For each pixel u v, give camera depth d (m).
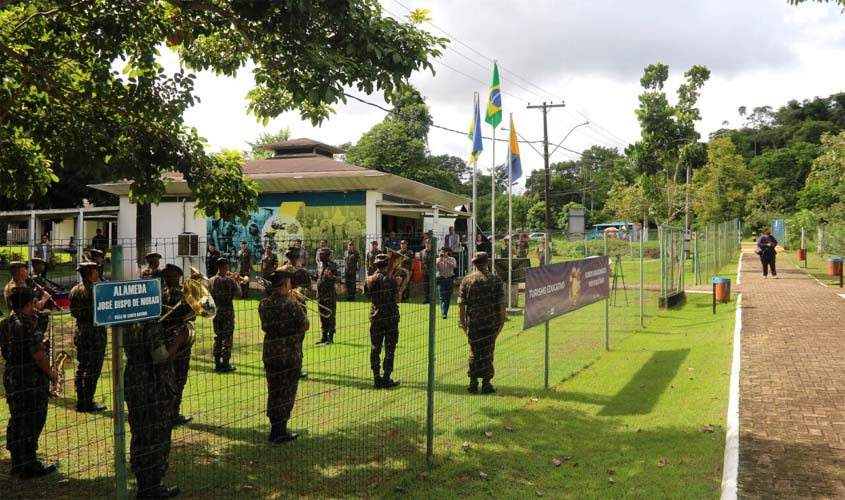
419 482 5.04
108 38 6.76
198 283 4.87
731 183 62.19
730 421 6.35
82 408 6.93
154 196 7.50
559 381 8.57
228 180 7.50
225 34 7.47
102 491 4.86
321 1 5.66
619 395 7.82
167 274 5.57
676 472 5.23
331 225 20.94
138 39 7.00
